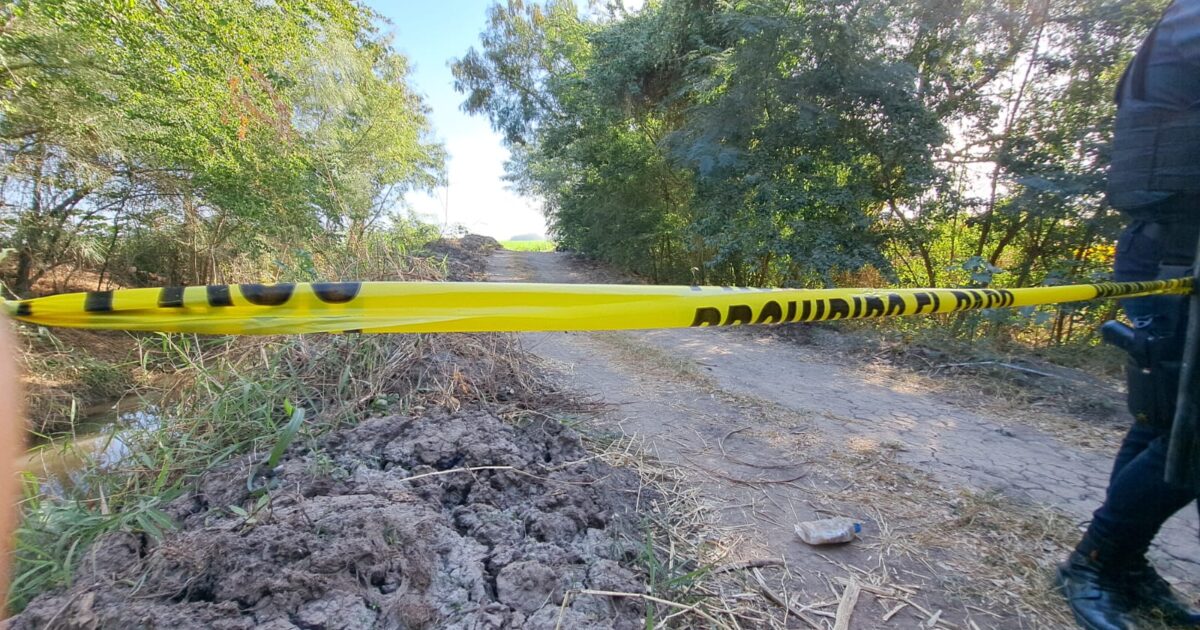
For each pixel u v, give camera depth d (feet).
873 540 7.45
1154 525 5.64
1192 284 5.02
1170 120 5.27
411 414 9.66
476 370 11.88
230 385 9.70
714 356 18.89
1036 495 8.88
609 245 51.11
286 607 4.88
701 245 33.68
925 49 24.18
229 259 29.96
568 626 5.01
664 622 5.51
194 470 7.90
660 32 34.86
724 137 26.40
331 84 35.35
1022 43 22.13
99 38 22.08
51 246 25.20
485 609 5.15
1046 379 15.26
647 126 42.91
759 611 5.97
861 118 23.86
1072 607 6.06
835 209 24.23
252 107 24.77
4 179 22.41
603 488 7.91
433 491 7.09
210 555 5.36
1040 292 5.49
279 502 6.37
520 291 3.88
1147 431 5.83
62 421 14.80
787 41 23.34
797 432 11.55
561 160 57.62
